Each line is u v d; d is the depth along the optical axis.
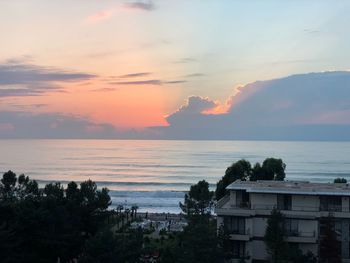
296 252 55.41
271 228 55.06
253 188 61.97
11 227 52.38
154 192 195.62
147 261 60.06
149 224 99.25
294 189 61.31
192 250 51.09
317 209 60.09
